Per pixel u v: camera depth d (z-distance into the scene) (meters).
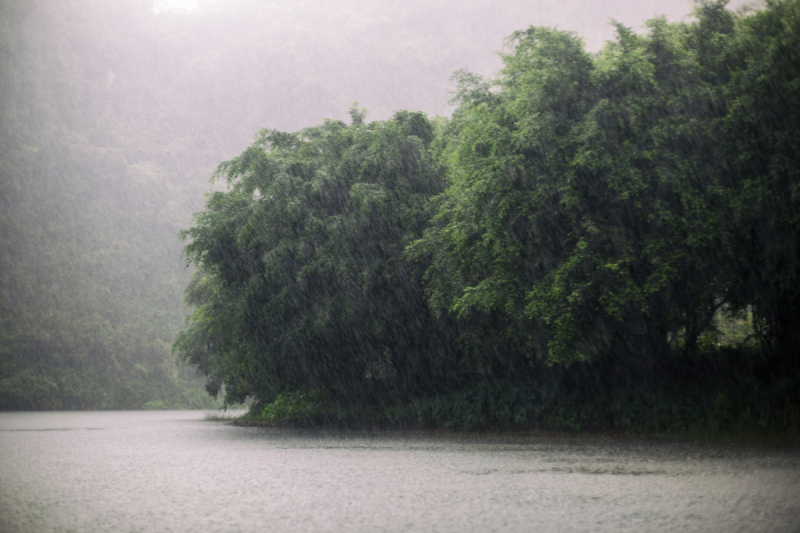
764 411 16.95
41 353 133.50
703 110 17.98
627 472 11.20
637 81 17.78
